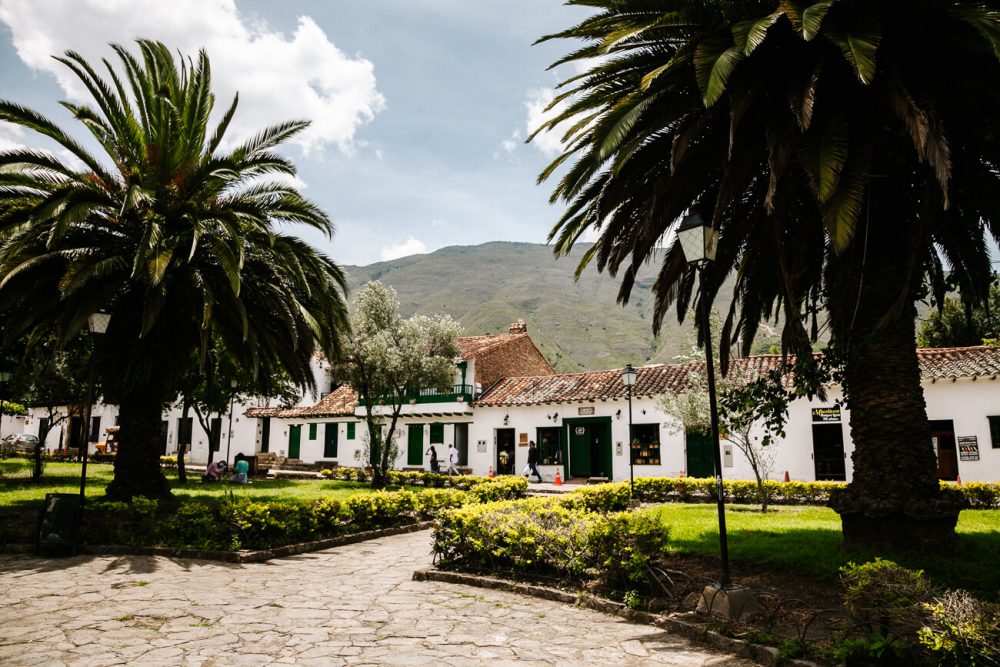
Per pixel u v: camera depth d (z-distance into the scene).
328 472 29.48
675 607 6.20
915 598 4.50
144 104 13.30
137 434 13.83
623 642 5.50
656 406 23.33
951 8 6.42
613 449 24.27
